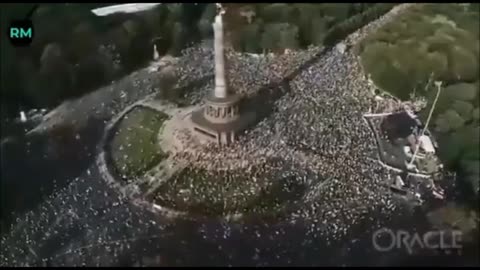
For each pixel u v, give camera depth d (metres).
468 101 106.00
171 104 111.19
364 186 93.94
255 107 109.25
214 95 102.88
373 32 126.56
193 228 88.00
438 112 105.50
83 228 88.81
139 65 120.25
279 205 90.94
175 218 89.56
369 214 89.44
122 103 111.75
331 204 91.12
